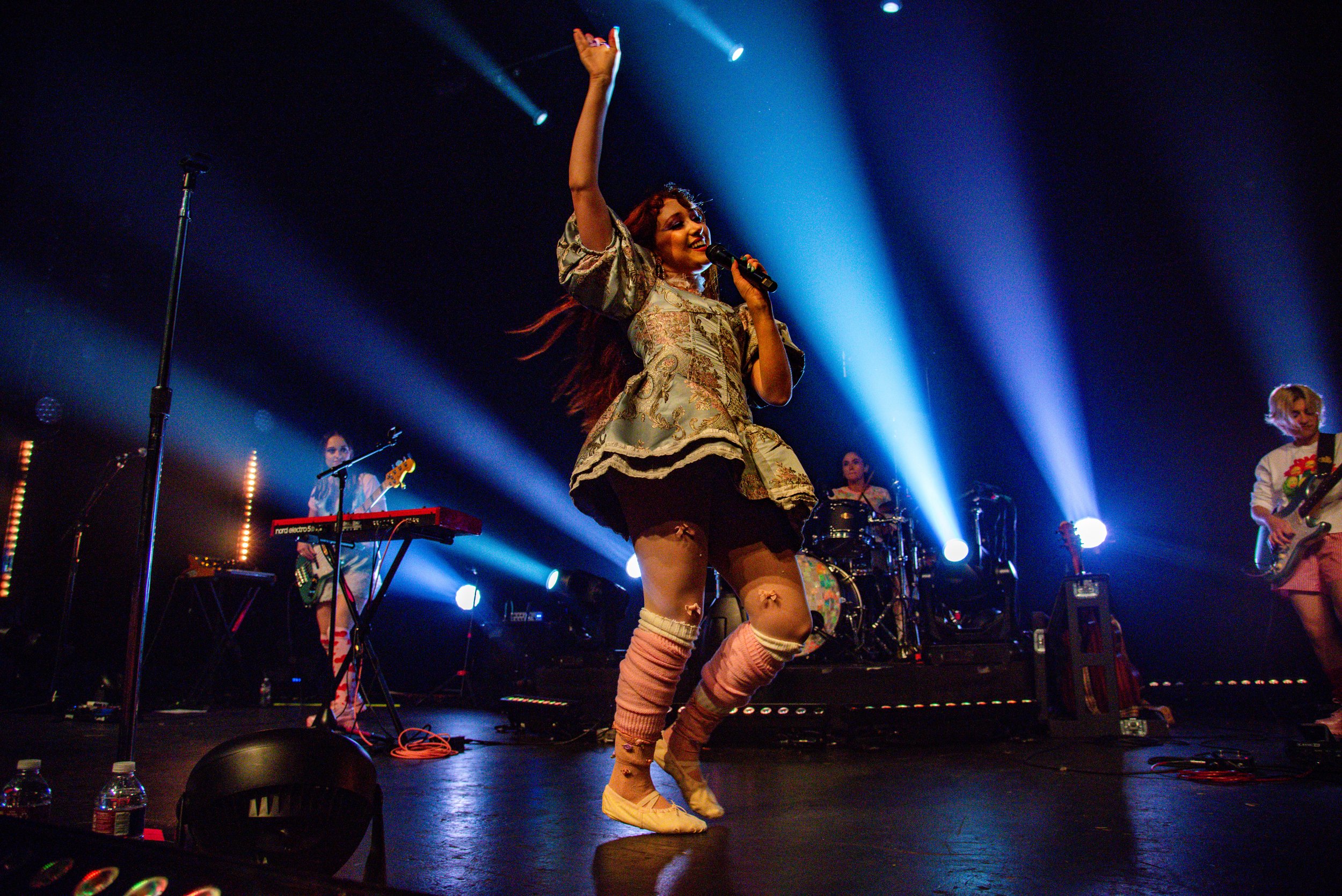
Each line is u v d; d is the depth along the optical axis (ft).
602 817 8.07
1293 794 9.02
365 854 6.60
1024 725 15.28
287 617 23.85
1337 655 13.28
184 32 21.65
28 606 24.13
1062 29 22.68
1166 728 14.39
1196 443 22.38
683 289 7.84
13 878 3.98
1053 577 23.24
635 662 7.08
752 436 7.19
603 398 8.31
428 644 25.32
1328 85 20.97
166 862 3.81
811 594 16.06
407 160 25.27
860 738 14.29
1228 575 21.24
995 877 5.88
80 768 10.95
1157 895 5.45
